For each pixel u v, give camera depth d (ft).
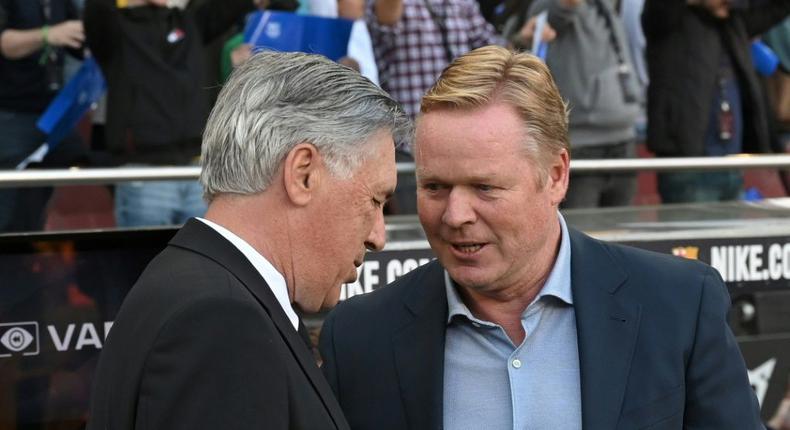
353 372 8.70
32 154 18.30
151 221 18.22
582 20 20.62
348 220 7.27
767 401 14.98
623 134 20.90
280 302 7.15
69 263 11.93
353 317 8.89
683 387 8.28
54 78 18.34
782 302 15.06
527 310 8.40
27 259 11.79
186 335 6.50
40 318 11.85
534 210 8.13
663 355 8.27
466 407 8.38
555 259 8.51
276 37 18.70
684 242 14.84
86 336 12.00
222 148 7.11
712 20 21.72
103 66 18.37
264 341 6.63
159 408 6.39
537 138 8.00
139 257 12.14
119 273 12.08
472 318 8.40
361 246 7.47
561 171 8.37
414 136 8.20
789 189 22.67
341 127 7.10
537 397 8.28
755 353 14.92
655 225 15.70
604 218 16.53
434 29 19.45
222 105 7.22
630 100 21.03
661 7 21.44
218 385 6.41
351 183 7.22
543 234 8.25
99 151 18.63
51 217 18.22
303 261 7.25
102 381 6.92
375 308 8.86
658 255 8.82
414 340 8.56
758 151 22.50
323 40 18.88
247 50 18.70
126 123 18.30
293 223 7.14
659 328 8.33
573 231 8.82
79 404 12.00
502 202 7.97
